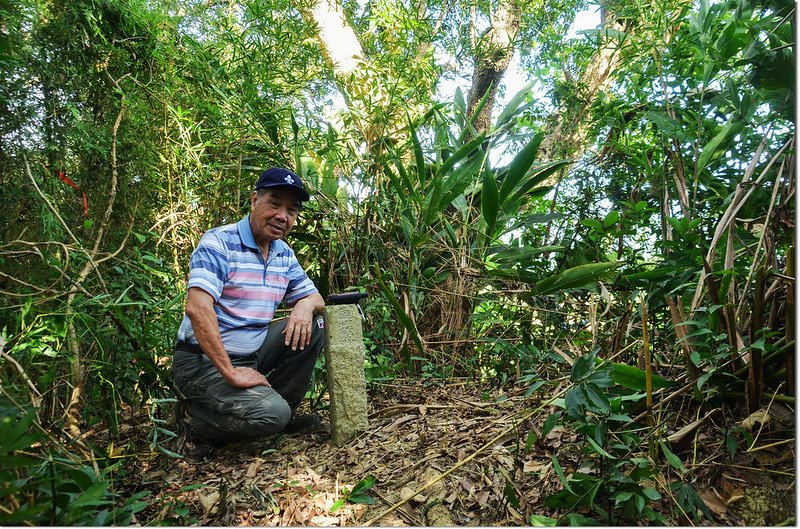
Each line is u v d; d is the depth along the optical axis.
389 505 1.74
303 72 3.08
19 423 1.02
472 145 3.18
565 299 3.02
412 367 3.03
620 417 1.57
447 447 1.99
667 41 2.97
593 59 4.00
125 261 2.24
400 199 3.22
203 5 2.98
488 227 3.27
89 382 2.23
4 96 1.83
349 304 2.27
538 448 1.85
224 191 2.93
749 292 1.89
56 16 2.18
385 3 3.45
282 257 2.35
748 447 1.64
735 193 1.93
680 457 1.70
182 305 2.49
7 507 1.10
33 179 1.85
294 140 3.09
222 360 2.06
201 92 2.78
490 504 1.67
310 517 1.73
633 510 1.49
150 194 2.62
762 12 2.17
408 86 3.29
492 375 2.97
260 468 2.05
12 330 1.91
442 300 3.25
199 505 1.83
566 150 3.69
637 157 2.82
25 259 2.04
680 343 1.86
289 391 2.34
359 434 2.21
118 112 2.45
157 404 2.36
